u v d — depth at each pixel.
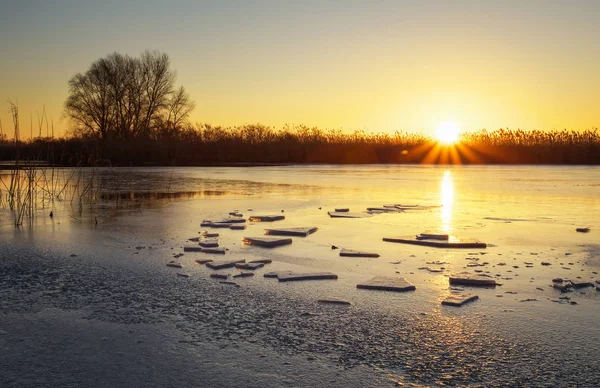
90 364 5.36
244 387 4.85
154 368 5.25
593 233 12.09
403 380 4.96
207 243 10.71
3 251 10.33
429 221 14.01
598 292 7.55
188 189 24.14
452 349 5.64
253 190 23.56
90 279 8.33
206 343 5.84
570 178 31.70
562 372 5.09
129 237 11.79
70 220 14.38
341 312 6.78
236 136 64.62
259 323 6.42
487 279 7.96
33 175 20.02
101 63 54.56
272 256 9.88
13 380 5.04
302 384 4.89
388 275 8.47
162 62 57.75
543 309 6.83
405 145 65.12
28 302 7.23
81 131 54.22
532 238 11.50
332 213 15.34
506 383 4.89
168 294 7.56
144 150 54.19
